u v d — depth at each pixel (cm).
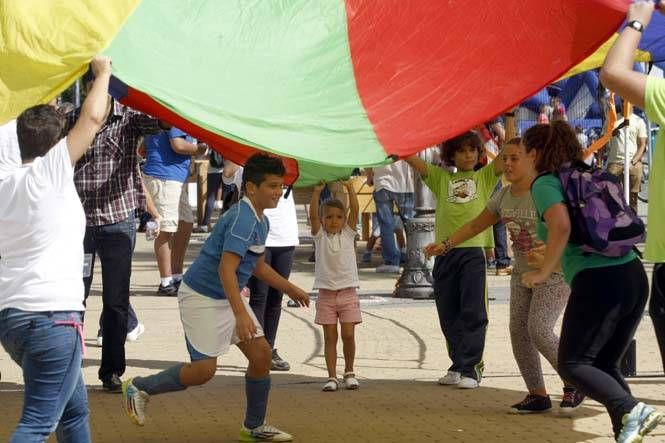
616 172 2889
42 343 837
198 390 1399
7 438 1120
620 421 984
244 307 1066
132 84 959
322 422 1211
